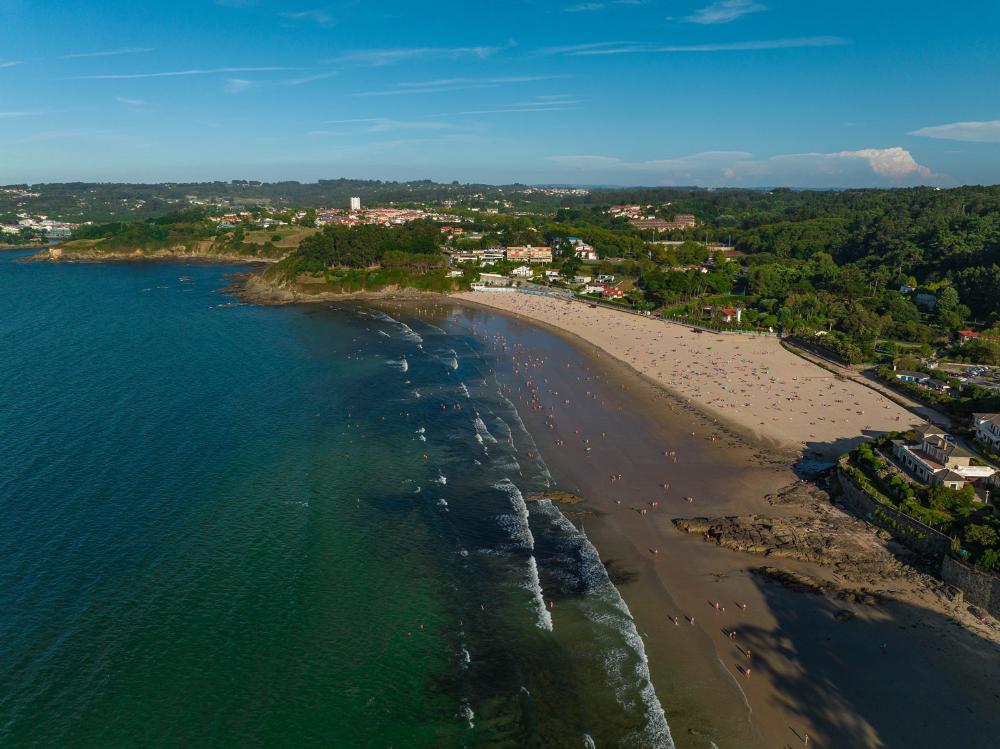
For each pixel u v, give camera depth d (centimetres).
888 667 6025
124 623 6281
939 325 18900
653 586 7212
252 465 9794
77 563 7150
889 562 7625
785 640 6375
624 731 5272
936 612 6788
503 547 7906
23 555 7238
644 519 8662
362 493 9106
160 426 11162
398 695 5625
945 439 9512
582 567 7550
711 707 5541
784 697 5675
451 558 7644
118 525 7962
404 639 6303
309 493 9019
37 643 5947
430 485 9419
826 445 11100
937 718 5453
